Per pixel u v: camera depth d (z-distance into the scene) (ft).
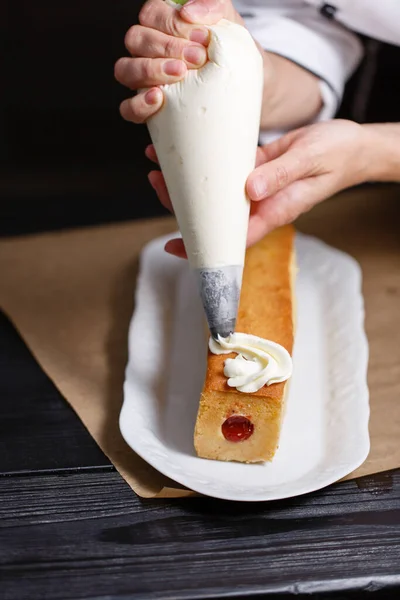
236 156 2.30
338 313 2.93
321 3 3.12
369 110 3.76
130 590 2.22
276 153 2.71
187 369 2.74
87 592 2.21
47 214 3.50
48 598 2.20
